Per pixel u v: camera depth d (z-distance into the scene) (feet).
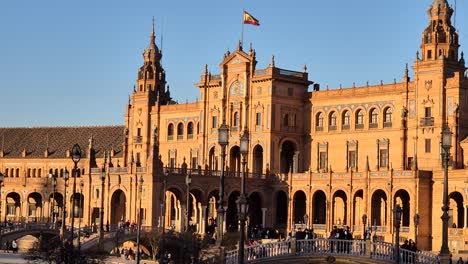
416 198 431.43
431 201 436.35
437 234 431.43
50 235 442.09
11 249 425.28
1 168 645.92
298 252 261.65
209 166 531.50
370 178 452.76
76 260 280.72
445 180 217.77
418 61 460.96
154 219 463.42
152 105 577.43
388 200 443.32
